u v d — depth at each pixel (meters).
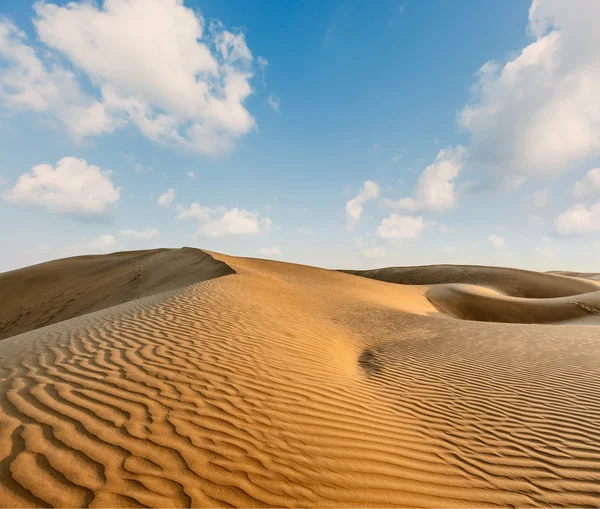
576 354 8.48
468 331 11.84
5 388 4.02
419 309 23.81
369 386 5.76
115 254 46.28
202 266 24.25
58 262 40.69
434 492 3.14
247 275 17.67
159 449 3.04
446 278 54.34
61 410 3.53
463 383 6.33
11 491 2.38
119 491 2.50
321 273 33.81
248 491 2.70
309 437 3.67
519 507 3.08
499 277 49.84
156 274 25.73
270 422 3.82
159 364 5.02
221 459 3.04
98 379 4.39
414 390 5.86
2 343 7.05
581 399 5.61
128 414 3.56
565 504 3.16
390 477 3.24
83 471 2.65
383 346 9.69
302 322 10.19
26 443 2.92
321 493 2.82
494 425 4.65
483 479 3.44
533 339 10.41
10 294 29.42
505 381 6.48
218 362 5.32
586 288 44.41
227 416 3.79
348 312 15.05
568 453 4.01
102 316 8.74
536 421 4.81
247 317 8.67
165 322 7.39
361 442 3.77
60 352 5.50
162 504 2.44
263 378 4.99
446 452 3.88
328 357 6.97
